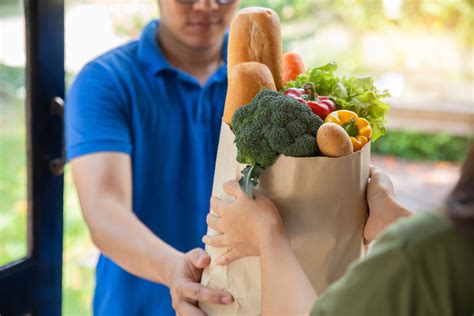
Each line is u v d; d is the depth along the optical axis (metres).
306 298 1.08
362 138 1.19
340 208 1.19
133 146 1.86
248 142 1.15
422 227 0.86
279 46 1.30
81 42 5.32
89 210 1.69
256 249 1.21
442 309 0.84
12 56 1.88
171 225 1.90
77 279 3.82
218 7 1.83
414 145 6.75
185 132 1.90
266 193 1.20
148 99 1.85
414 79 7.04
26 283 1.93
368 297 0.87
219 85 1.95
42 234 1.98
